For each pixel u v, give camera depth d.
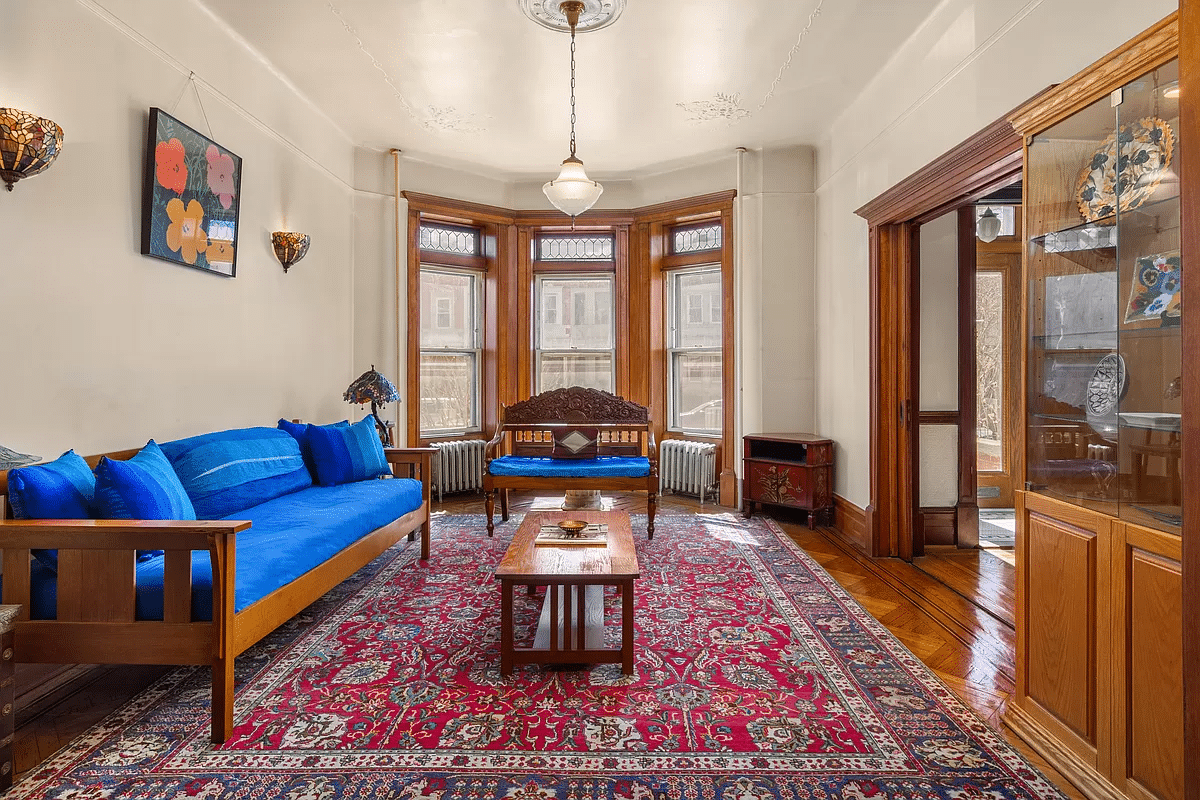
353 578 3.76
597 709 2.23
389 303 5.71
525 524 3.31
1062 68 2.53
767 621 3.07
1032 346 2.09
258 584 2.27
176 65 3.29
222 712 2.00
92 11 2.75
